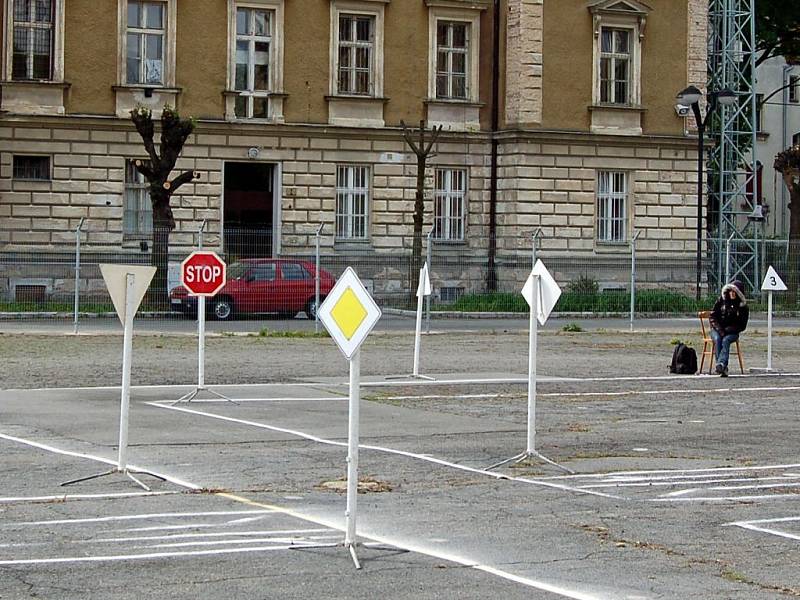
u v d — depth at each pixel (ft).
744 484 56.95
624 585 38.58
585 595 37.22
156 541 43.24
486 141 192.85
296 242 184.24
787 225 266.16
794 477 58.95
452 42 192.34
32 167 172.96
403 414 78.02
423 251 187.11
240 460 60.75
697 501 52.65
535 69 190.70
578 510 50.37
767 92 265.34
